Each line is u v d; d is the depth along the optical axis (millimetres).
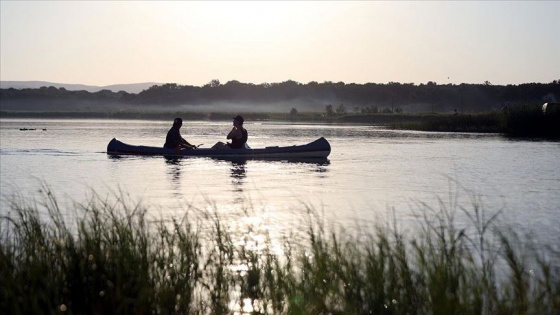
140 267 8977
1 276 8828
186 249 10430
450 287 8562
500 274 10461
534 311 8234
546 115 58938
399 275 9258
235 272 10781
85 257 8969
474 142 48344
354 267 9344
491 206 18641
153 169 28938
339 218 16547
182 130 71688
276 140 51344
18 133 61219
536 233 14469
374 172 28109
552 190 22047
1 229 13484
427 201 19734
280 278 9672
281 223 15602
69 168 29203
